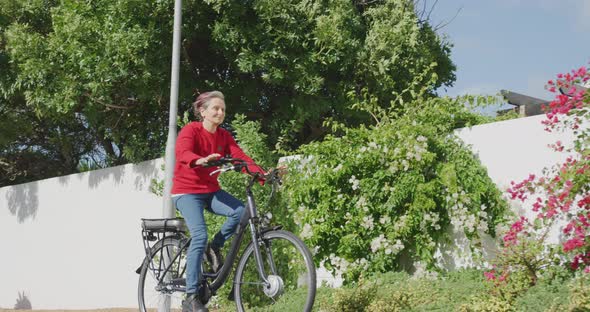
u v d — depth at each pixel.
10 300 15.85
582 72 7.13
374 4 14.41
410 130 8.92
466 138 8.80
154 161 12.48
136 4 12.22
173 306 11.32
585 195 7.01
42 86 13.41
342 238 9.07
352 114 13.20
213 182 6.56
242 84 13.80
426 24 14.39
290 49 12.61
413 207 8.66
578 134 7.64
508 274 7.10
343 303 7.64
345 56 12.89
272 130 13.62
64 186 14.51
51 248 14.77
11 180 19.00
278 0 12.37
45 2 14.91
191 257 6.34
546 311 6.15
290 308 8.19
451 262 8.66
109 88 13.04
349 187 9.30
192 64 13.50
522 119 8.22
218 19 12.85
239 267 6.44
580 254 6.93
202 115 6.57
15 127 16.69
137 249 12.66
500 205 8.27
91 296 13.66
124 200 13.03
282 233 6.08
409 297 7.54
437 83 14.36
